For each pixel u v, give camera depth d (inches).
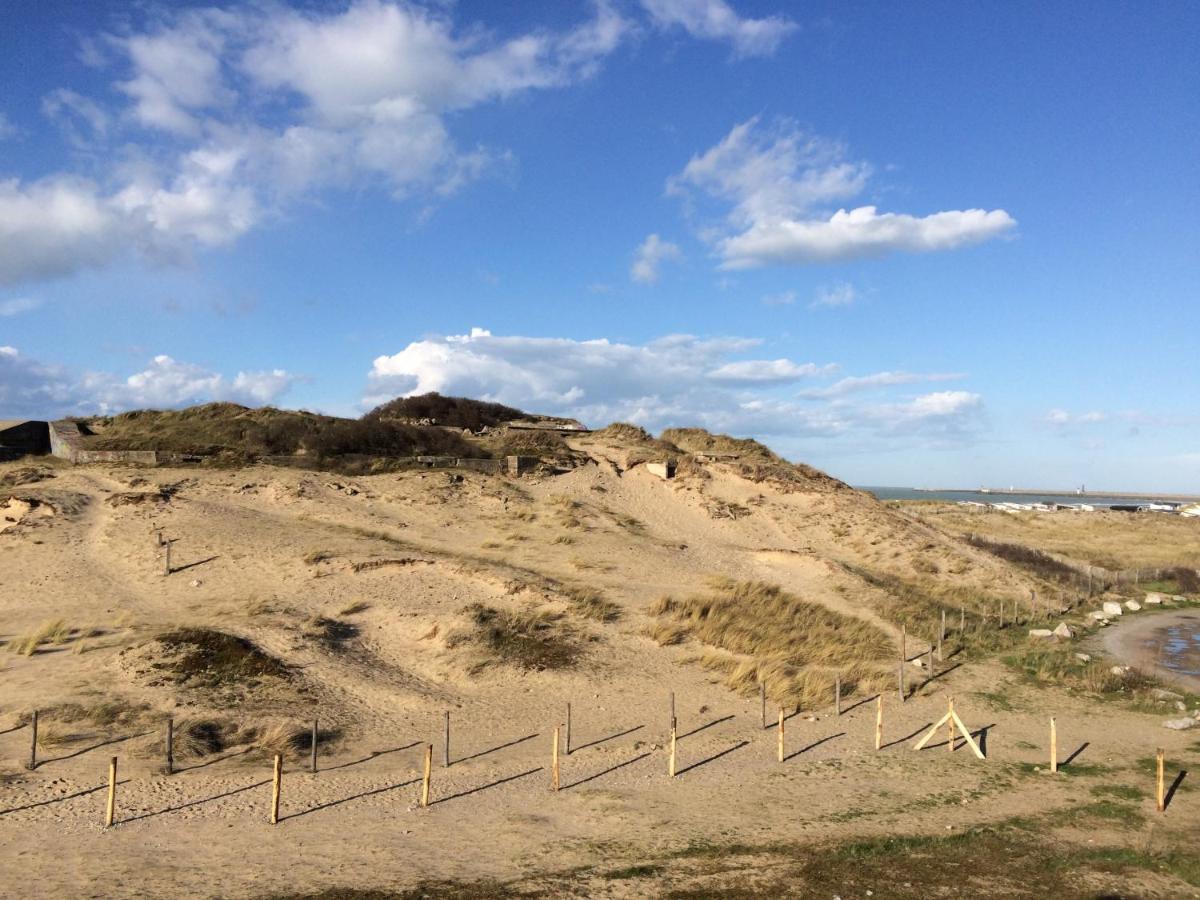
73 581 979.3
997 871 438.3
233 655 759.1
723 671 865.5
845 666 900.6
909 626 1088.8
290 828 485.7
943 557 1485.0
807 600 1152.2
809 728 724.0
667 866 439.5
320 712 698.2
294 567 1023.0
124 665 729.0
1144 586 1732.3
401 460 1555.1
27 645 779.4
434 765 609.3
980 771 617.3
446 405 2076.8
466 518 1354.6
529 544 1259.2
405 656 848.3
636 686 812.0
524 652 852.0
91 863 429.1
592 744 667.4
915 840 477.7
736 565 1306.6
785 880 422.9
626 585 1103.6
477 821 503.5
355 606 925.8
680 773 605.0
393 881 415.8
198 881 411.8
